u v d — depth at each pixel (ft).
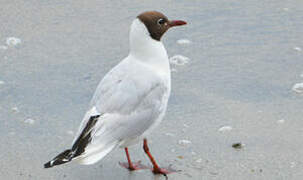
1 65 46.09
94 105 33.01
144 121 33.09
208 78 44.34
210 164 34.17
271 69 45.50
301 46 48.91
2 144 35.99
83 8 56.44
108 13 55.21
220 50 48.55
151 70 33.73
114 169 34.22
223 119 38.78
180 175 33.24
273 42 49.65
